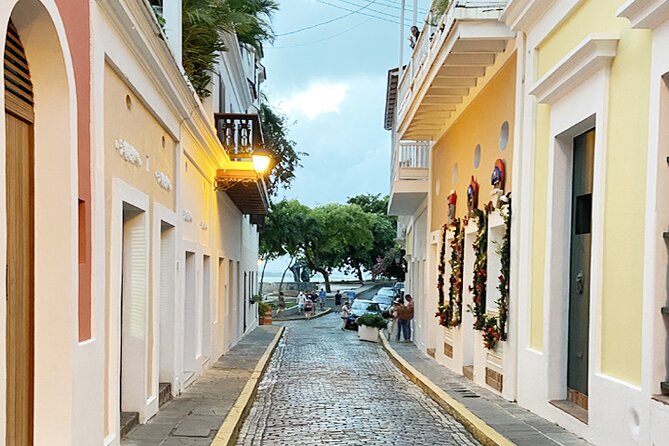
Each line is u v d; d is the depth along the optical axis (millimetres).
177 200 10141
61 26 4859
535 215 9055
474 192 12383
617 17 6414
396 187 18719
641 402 5844
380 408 10453
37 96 4977
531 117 9195
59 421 4965
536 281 8953
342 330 31594
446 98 13570
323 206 53844
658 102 5672
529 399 9000
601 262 6844
